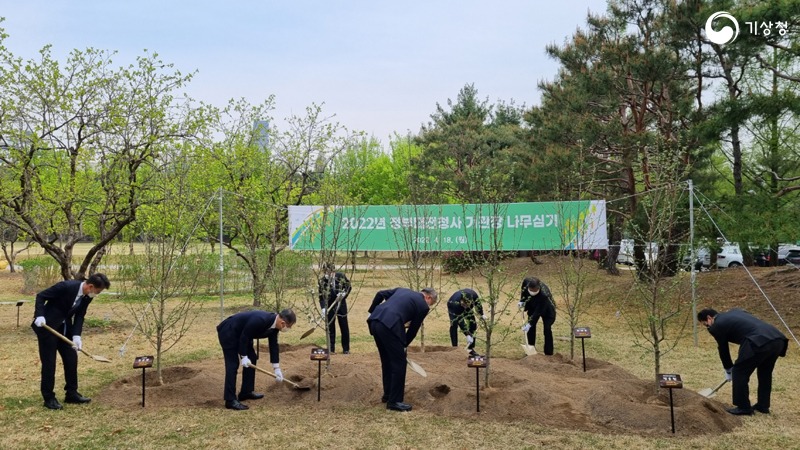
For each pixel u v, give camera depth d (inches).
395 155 1569.9
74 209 550.9
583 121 727.1
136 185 504.4
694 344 434.0
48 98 485.7
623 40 684.7
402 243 509.0
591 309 606.9
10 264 1139.9
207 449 224.7
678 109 655.1
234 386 277.6
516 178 865.5
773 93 461.4
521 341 461.7
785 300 503.5
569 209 472.4
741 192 543.8
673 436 239.0
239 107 711.7
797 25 467.8
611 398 266.5
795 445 229.9
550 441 232.2
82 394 299.7
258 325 283.4
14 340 453.4
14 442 231.6
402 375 274.4
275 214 647.8
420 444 229.9
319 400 286.5
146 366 277.3
